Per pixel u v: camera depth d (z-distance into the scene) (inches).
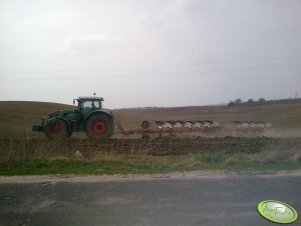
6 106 1955.0
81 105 664.4
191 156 472.1
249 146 575.2
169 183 312.2
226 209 242.7
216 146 572.1
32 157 443.2
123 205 251.3
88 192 283.4
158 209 242.7
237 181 319.6
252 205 251.0
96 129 637.9
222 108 3011.8
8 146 496.4
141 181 319.6
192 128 780.0
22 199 265.0
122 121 1465.3
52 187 298.5
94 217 227.8
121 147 550.9
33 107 2064.5
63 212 237.0
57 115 658.2
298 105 2428.6
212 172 360.8
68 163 410.0
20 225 214.4
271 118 1886.1
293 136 776.3
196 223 217.8
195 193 280.7
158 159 449.7
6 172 360.2
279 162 427.5
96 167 390.6
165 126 769.6
